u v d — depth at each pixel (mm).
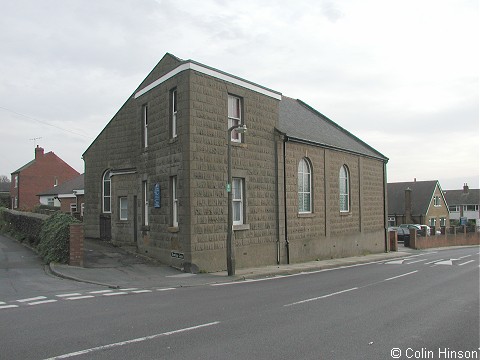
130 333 7074
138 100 19609
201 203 15922
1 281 12633
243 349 6242
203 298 10508
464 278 14945
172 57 17859
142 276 14336
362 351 6203
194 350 6176
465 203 79250
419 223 60031
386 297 10820
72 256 15406
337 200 24844
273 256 19297
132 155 22453
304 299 10438
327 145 23562
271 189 19406
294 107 28641
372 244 29062
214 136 16609
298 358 5867
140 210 19078
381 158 30609
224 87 17172
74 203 43469
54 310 8883
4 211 29453
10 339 6711
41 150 55844
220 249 16516
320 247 22812
